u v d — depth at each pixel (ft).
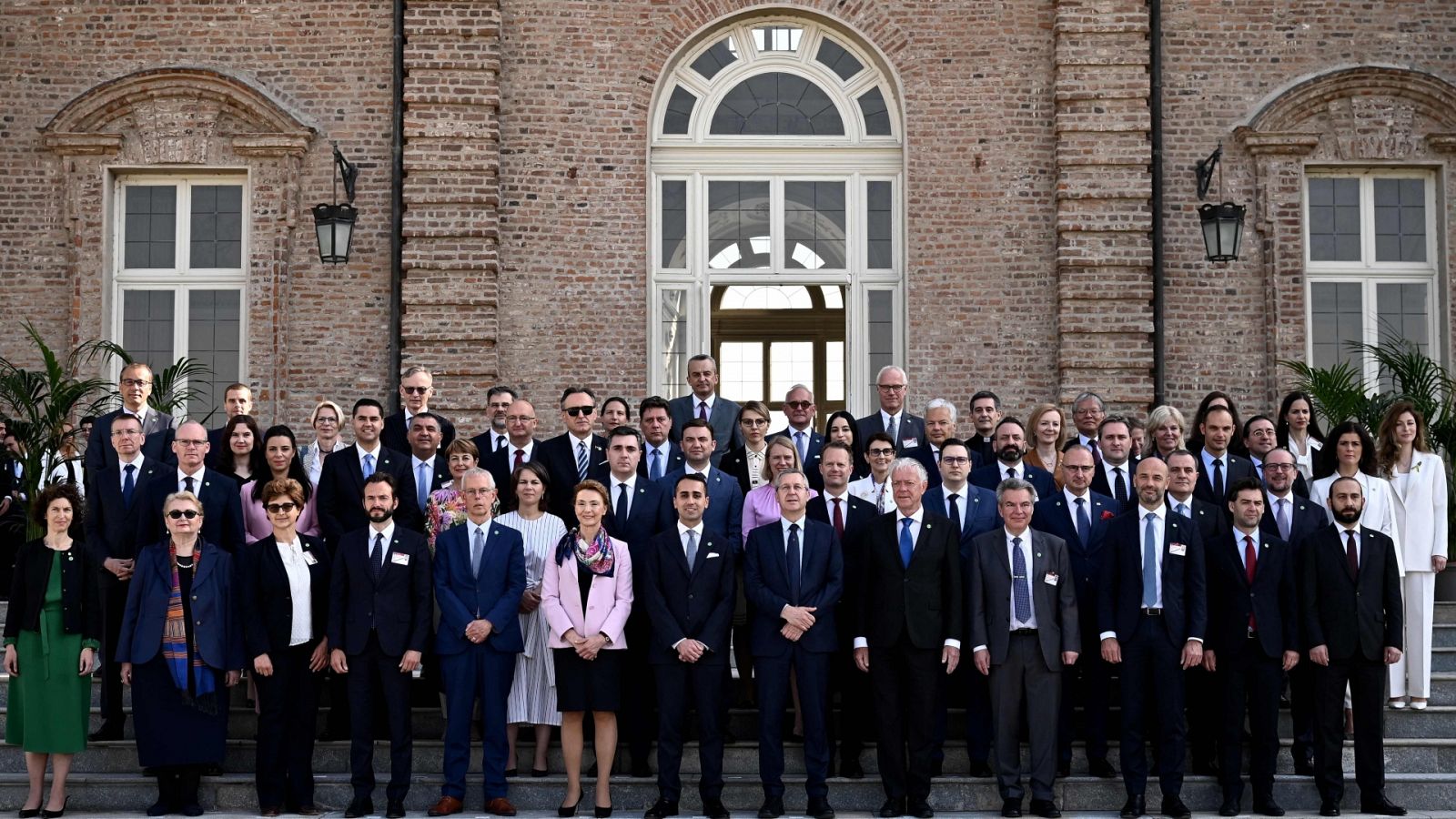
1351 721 36.45
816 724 32.94
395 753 32.76
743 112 52.80
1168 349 50.57
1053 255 51.11
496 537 33.71
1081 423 39.29
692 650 32.60
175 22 51.16
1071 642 33.22
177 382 50.93
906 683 33.35
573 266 51.01
